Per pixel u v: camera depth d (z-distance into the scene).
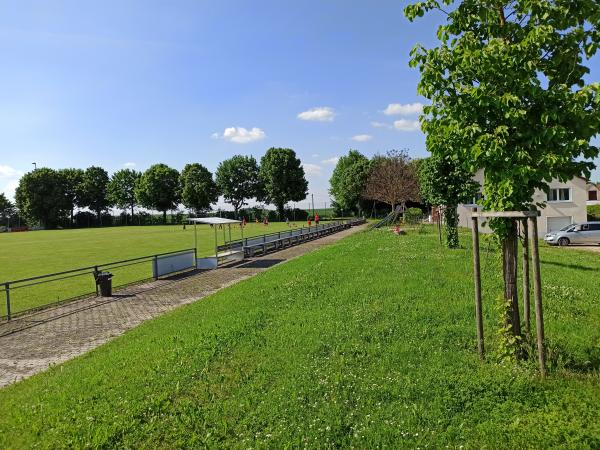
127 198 114.06
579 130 5.70
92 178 111.06
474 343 7.39
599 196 70.62
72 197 106.69
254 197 107.50
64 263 28.25
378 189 64.19
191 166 104.44
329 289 12.37
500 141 5.75
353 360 6.93
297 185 99.06
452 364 6.57
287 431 5.09
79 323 12.39
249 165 106.00
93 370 7.67
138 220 105.19
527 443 4.59
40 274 23.44
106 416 5.71
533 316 8.91
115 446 5.09
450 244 21.88
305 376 6.45
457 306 9.55
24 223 106.38
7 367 9.01
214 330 9.26
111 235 59.47
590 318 8.87
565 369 6.17
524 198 6.24
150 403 5.97
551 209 41.19
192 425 5.41
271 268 21.47
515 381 5.80
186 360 7.49
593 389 5.57
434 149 6.93
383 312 9.38
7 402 6.73
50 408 6.13
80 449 5.04
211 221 23.52
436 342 7.50
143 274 22.53
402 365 6.62
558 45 5.91
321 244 35.19
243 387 6.29
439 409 5.30
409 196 60.00
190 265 22.77
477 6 6.45
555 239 35.72
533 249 5.92
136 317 12.93
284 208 99.50
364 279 13.33
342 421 5.22
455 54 6.30
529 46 5.77
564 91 5.65
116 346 9.51
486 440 4.71
